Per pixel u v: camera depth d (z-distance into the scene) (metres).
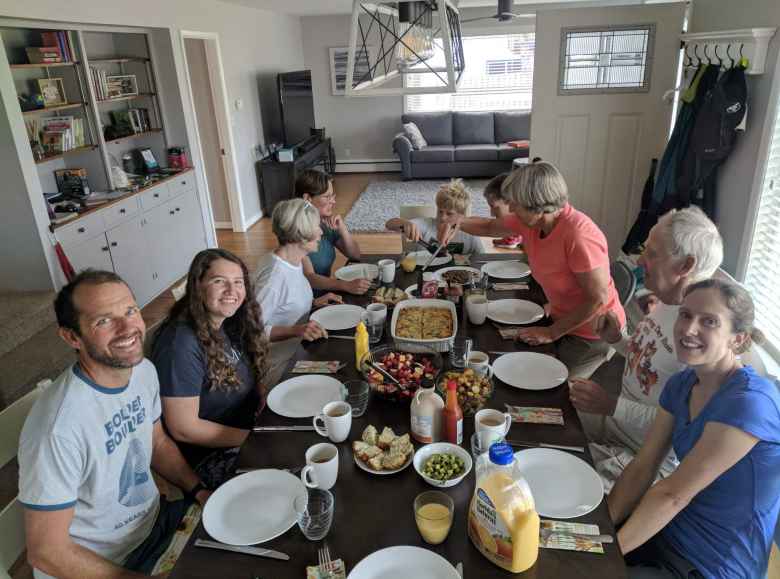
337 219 3.07
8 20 3.39
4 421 1.51
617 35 3.62
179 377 1.68
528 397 1.71
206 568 1.15
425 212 3.44
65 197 4.20
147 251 4.65
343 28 8.80
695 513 1.37
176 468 1.70
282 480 1.37
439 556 1.13
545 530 1.22
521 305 2.35
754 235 2.83
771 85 2.63
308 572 1.13
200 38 5.67
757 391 1.25
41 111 3.86
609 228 4.07
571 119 3.86
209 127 6.23
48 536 1.29
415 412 1.47
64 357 3.57
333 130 9.45
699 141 2.97
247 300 1.89
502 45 8.80
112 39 4.96
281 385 1.79
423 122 8.88
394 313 2.13
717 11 3.20
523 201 2.10
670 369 1.75
